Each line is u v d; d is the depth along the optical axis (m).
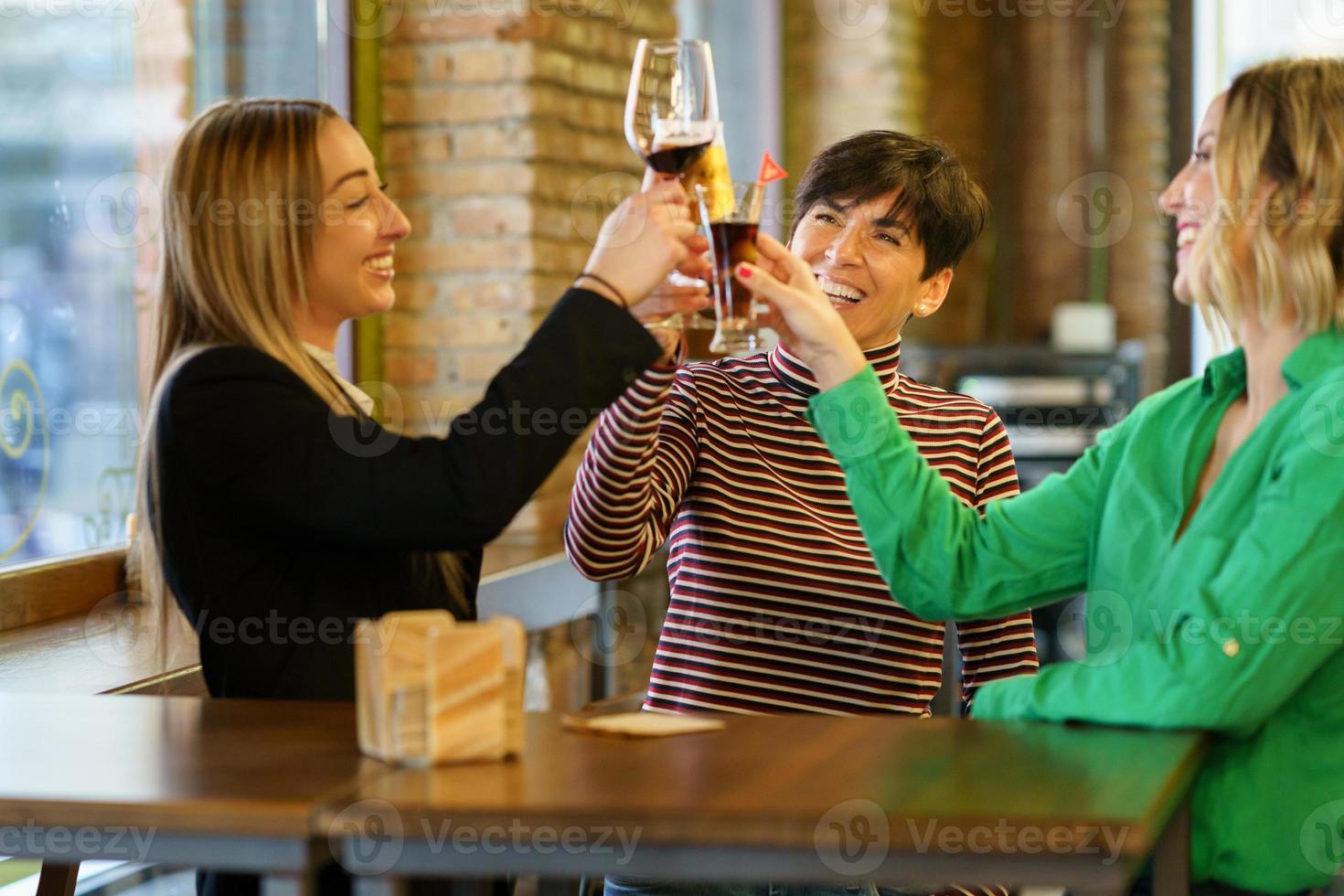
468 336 4.07
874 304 2.11
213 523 1.64
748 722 1.52
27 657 2.43
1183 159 7.54
